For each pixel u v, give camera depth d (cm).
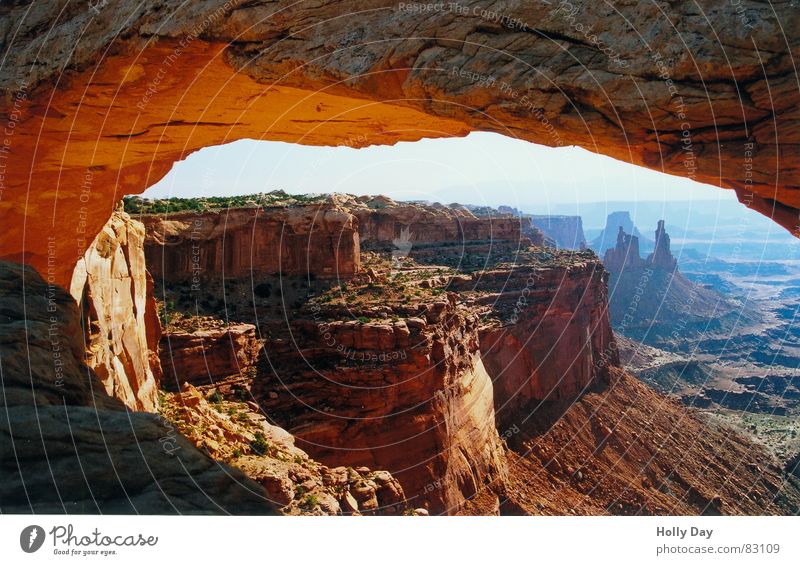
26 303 1068
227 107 1551
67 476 838
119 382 1916
